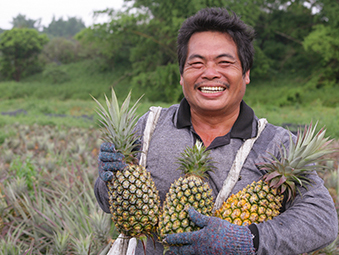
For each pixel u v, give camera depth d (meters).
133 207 1.37
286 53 43.84
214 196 1.56
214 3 33.78
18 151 8.86
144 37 41.50
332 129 11.22
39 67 65.69
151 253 1.58
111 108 1.50
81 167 6.45
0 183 5.41
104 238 3.55
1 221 3.80
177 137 1.69
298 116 20.55
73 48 71.38
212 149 1.63
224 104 1.58
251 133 1.63
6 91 53.09
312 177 1.47
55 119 19.27
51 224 4.04
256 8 38.47
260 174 1.56
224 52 1.54
